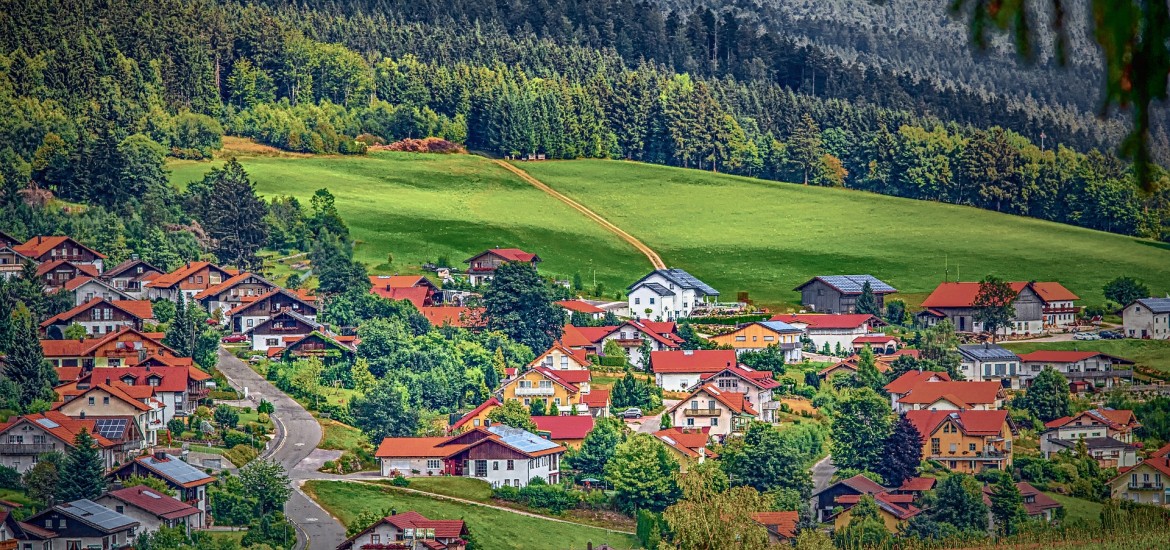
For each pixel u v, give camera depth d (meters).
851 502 166.12
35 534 133.88
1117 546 152.50
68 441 159.88
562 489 163.12
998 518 167.50
